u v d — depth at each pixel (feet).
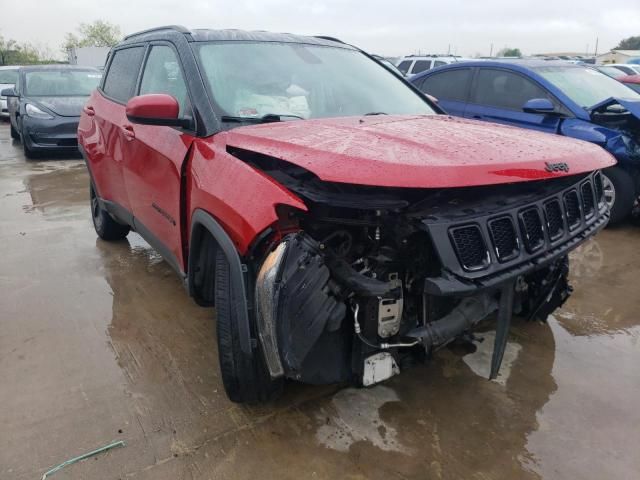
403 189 7.40
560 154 8.29
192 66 10.26
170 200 10.27
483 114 21.53
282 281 6.97
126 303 12.85
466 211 7.54
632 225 19.76
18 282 14.02
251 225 7.34
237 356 8.12
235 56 10.85
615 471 7.63
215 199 8.18
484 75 22.16
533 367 10.20
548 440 8.25
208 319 12.08
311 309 6.90
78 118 33.14
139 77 12.98
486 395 9.34
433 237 7.07
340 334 7.70
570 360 10.47
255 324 7.63
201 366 10.20
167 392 9.39
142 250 16.57
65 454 7.89
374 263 7.65
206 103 9.63
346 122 9.52
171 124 9.61
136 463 7.73
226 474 7.54
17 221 19.69
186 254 10.09
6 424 8.52
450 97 23.24
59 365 10.19
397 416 8.77
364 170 6.89
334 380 7.76
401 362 8.24
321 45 12.62
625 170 18.25
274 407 8.97
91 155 15.42
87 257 15.93
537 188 8.56
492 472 7.61
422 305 7.81
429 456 7.90
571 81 20.47
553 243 8.29
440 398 9.24
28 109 32.58
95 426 8.50
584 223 9.04
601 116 18.37
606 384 9.70
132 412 8.84
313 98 10.75
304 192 7.38
